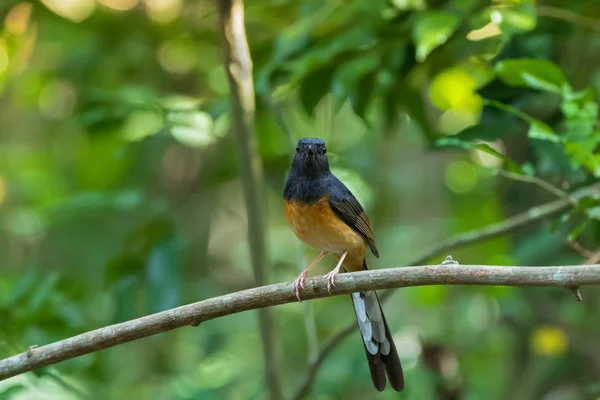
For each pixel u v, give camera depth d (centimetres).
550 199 1243
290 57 1063
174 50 1603
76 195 1405
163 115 1225
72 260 1622
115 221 1581
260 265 960
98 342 732
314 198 917
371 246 974
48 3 1448
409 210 1812
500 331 1540
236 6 931
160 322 727
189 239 1741
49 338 1076
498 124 963
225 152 1506
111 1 1614
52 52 1748
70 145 1847
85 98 1280
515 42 1016
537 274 635
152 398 1577
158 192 1748
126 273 1161
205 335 1555
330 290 723
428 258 1033
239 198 1909
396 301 1720
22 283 1095
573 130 833
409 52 1023
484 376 1550
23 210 1712
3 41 1481
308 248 1777
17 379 1172
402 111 1198
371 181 1650
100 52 1548
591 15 1145
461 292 1545
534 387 1330
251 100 948
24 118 1944
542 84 860
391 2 1016
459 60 1047
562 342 1312
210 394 1371
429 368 1106
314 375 1052
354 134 1752
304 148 920
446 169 1781
